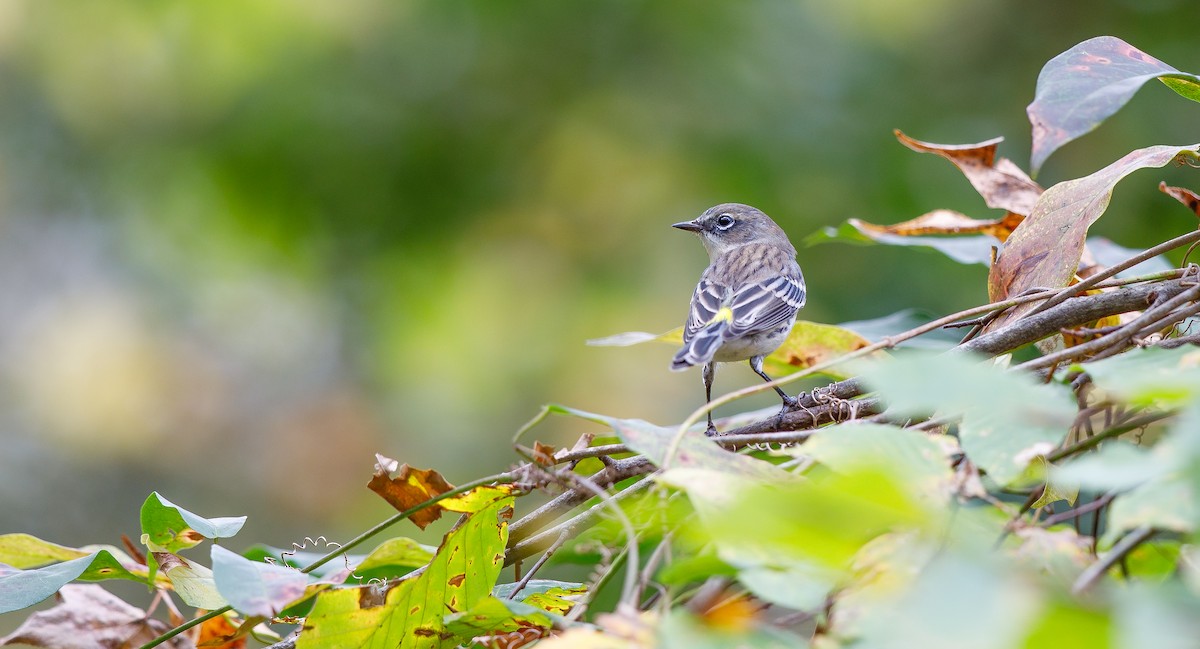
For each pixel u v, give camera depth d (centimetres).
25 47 1465
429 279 1439
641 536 396
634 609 312
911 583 274
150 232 1477
